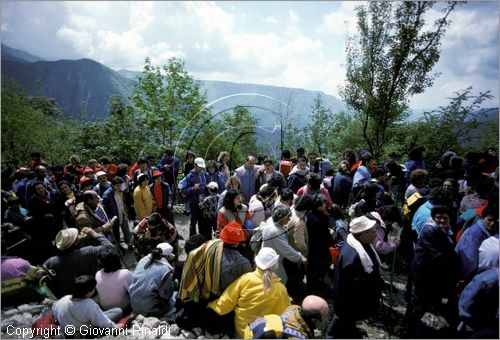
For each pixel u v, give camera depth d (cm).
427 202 413
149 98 1091
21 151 885
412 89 832
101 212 499
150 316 367
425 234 336
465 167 565
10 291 382
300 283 474
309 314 265
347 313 313
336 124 1070
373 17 823
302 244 399
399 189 640
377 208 442
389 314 411
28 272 398
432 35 787
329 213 452
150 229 448
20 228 469
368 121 988
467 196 454
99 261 391
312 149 876
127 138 1138
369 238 317
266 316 275
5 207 512
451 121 887
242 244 391
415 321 351
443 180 536
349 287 308
